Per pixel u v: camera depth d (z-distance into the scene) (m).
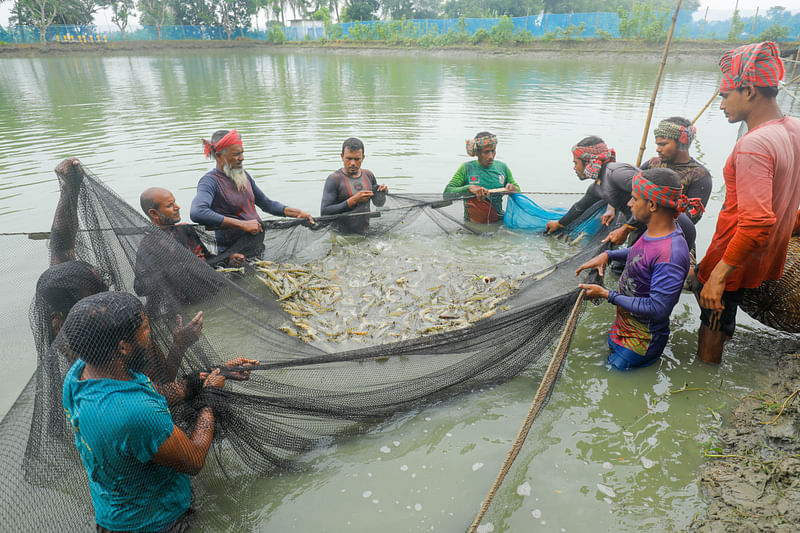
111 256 3.53
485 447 3.19
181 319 3.02
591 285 3.76
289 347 3.64
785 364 3.87
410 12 86.19
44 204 7.27
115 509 2.36
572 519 2.67
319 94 19.44
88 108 16.19
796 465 2.87
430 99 17.62
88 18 70.00
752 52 3.35
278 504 2.81
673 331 4.43
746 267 3.64
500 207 6.91
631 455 3.09
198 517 2.71
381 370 3.66
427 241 6.47
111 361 2.17
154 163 9.36
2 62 41.25
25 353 4.05
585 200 5.81
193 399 2.77
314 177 8.67
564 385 3.76
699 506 2.72
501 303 4.61
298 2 85.75
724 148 10.17
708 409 3.47
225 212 5.50
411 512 2.74
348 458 3.14
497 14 73.19
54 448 2.46
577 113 14.27
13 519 2.31
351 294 5.02
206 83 24.16
